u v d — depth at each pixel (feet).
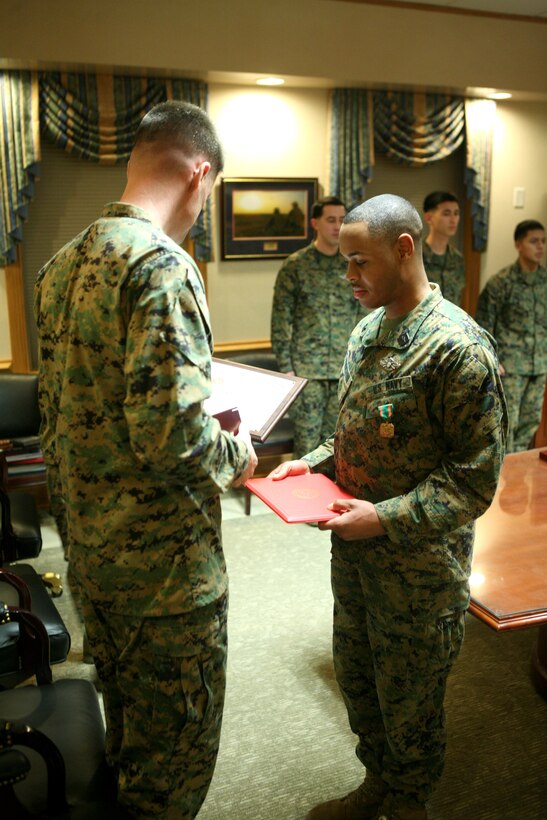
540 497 7.66
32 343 13.56
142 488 3.98
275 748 7.07
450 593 5.04
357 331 5.37
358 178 14.79
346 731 7.34
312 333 12.60
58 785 4.03
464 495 4.67
